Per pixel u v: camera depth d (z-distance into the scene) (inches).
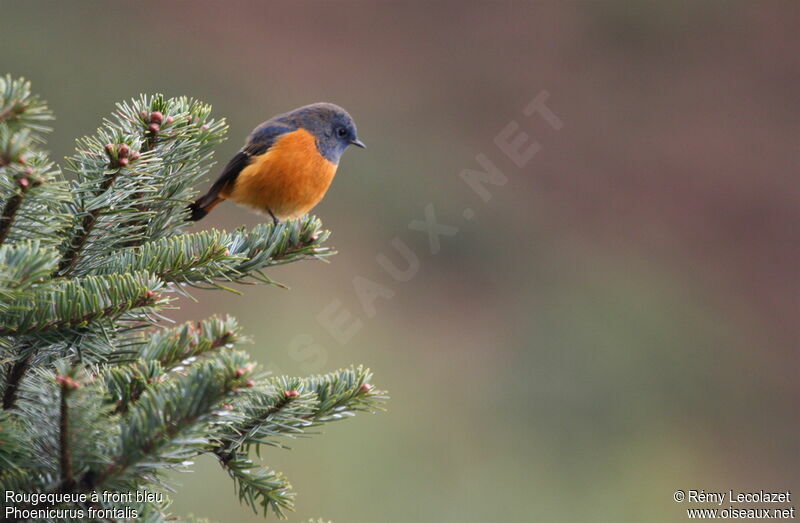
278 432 121.9
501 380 516.7
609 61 871.1
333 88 738.2
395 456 423.8
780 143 837.8
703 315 652.7
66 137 598.9
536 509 427.2
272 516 357.1
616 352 564.7
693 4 944.3
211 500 342.0
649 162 781.3
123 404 109.4
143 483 107.3
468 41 834.2
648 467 486.0
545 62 848.3
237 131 677.9
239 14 762.2
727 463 520.7
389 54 800.9
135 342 121.8
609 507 441.7
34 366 114.6
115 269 124.0
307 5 818.8
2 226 104.3
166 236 144.4
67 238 119.0
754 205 775.1
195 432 99.3
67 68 616.1
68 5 636.1
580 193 727.1
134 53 663.8
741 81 895.7
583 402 517.3
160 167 126.9
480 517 414.0
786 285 708.0
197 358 120.8
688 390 569.9
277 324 485.4
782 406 586.9
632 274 654.5
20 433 100.0
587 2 914.7
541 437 483.5
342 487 392.2
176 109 140.5
